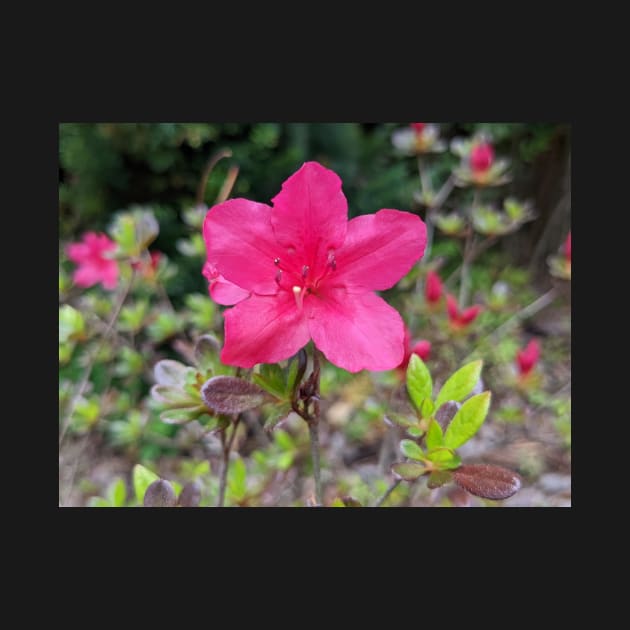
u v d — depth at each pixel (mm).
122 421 518
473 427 273
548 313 753
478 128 851
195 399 295
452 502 356
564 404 471
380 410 411
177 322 482
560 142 873
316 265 273
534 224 899
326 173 270
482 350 536
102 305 520
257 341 266
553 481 441
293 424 466
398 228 271
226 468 311
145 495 288
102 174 675
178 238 675
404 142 524
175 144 667
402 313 587
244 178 681
